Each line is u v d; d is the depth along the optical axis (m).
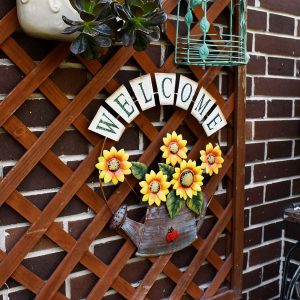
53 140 1.05
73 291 1.16
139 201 1.24
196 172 1.26
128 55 1.13
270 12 1.46
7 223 1.04
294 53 1.55
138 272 1.27
